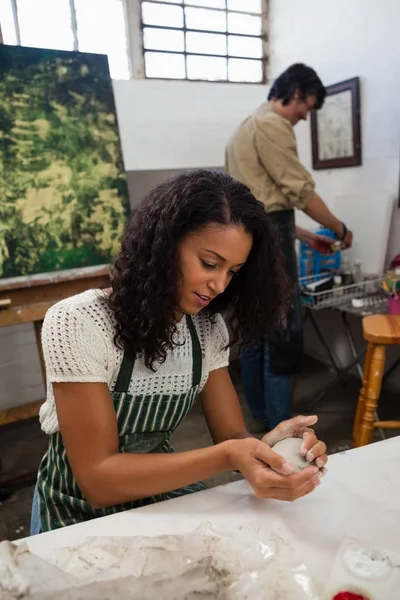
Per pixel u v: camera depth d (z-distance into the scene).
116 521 0.64
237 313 0.84
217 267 0.68
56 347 0.70
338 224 1.91
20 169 1.53
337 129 2.32
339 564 0.55
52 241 1.59
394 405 2.22
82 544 0.58
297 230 2.13
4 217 1.51
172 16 2.28
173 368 0.79
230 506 0.67
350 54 2.17
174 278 0.68
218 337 0.87
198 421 2.21
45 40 2.06
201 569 0.51
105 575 0.51
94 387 0.70
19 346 2.30
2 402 2.32
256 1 2.49
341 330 2.57
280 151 1.69
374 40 2.03
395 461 0.77
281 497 0.64
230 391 0.89
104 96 1.67
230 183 0.70
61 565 0.54
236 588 0.50
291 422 0.74
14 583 0.48
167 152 2.26
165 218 0.67
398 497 0.68
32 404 1.83
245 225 0.68
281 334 1.82
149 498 0.80
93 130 1.65
